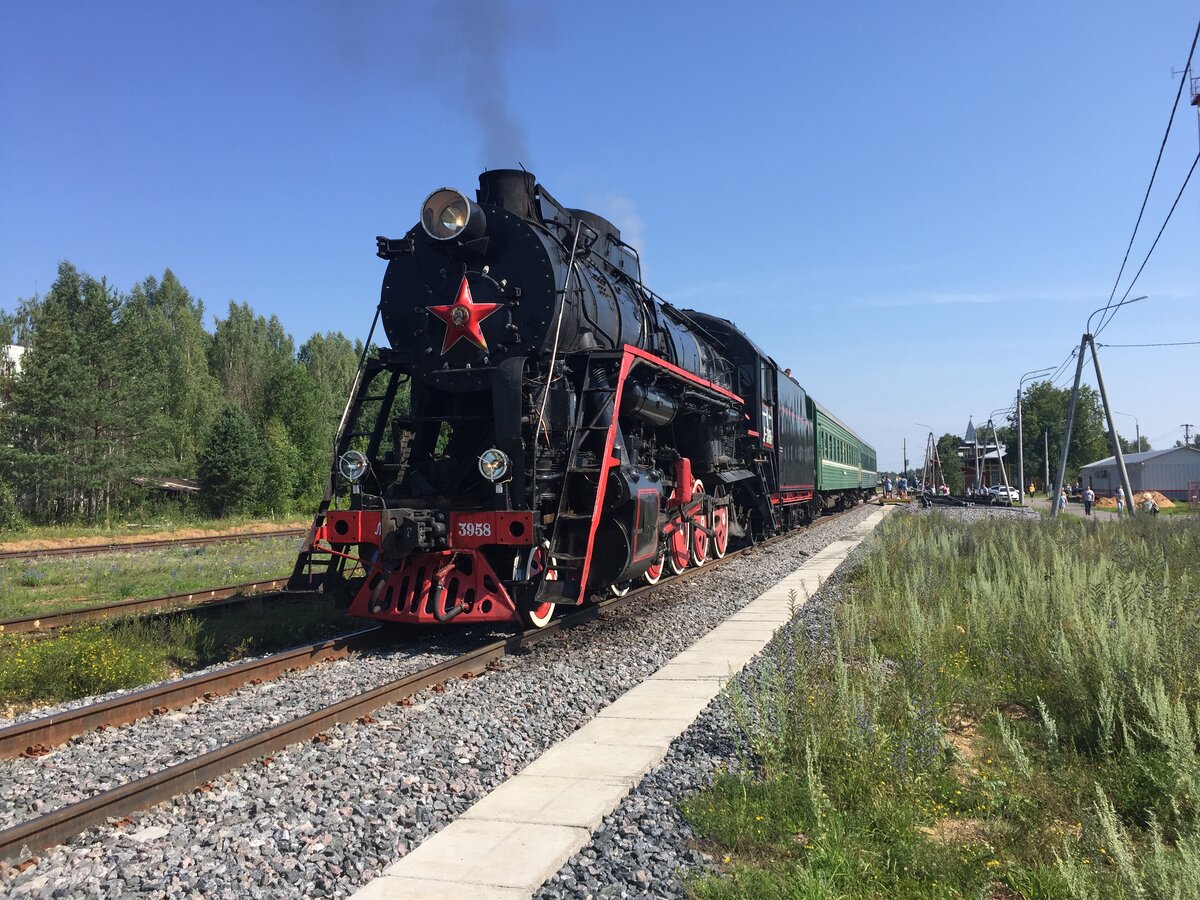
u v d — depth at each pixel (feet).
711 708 20.36
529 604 27.45
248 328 269.44
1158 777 14.64
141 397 130.21
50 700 22.94
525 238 30.66
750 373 58.44
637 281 41.57
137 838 13.42
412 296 32.04
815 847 12.43
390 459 32.68
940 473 264.93
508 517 26.78
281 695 22.16
